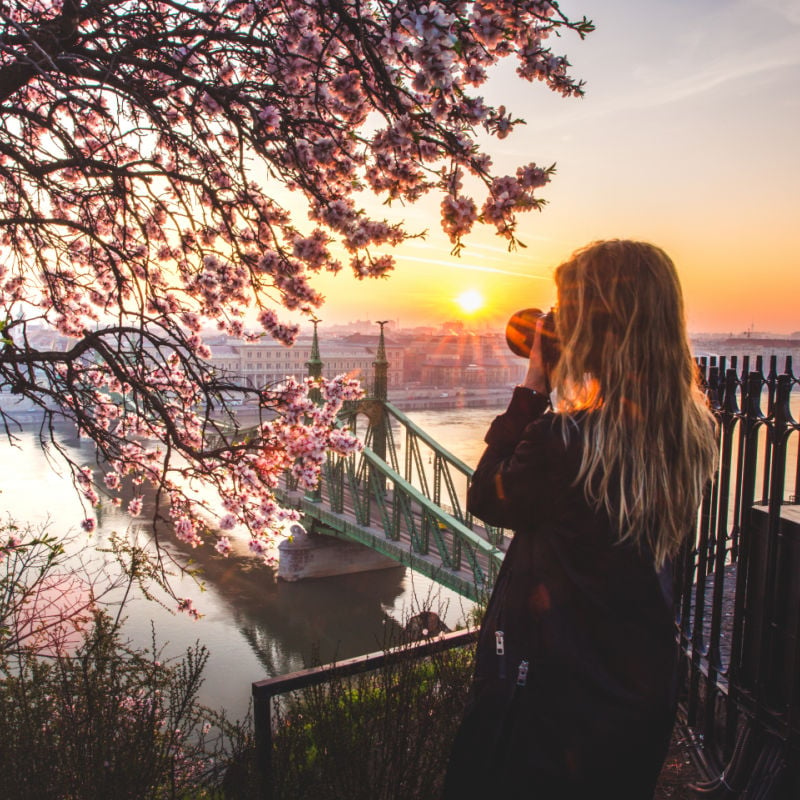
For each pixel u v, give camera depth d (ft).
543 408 5.35
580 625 4.78
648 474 4.70
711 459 5.09
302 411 15.46
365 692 9.11
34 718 7.89
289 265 12.65
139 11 12.18
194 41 13.12
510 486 4.98
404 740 8.30
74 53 11.53
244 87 12.03
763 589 8.25
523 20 9.64
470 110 9.41
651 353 4.84
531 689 4.82
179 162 13.26
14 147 12.91
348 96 10.75
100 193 13.23
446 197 9.46
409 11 8.66
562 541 4.86
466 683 9.25
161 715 8.28
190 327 16.02
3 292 17.81
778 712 8.00
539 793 4.80
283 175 11.93
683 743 10.27
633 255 5.04
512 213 9.44
